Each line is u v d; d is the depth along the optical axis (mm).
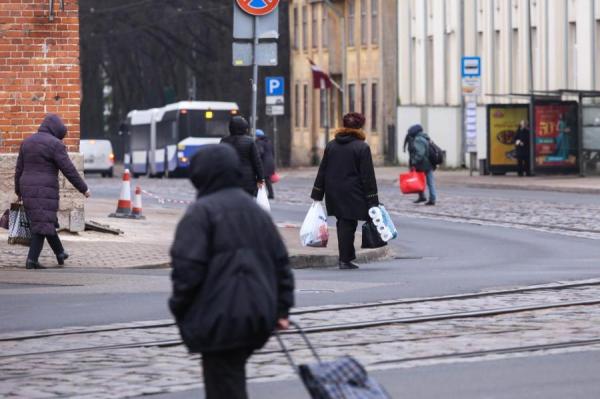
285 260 15672
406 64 147250
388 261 44688
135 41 179750
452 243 51969
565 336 26453
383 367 23094
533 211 68812
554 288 34312
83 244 45938
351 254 40969
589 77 109938
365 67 153875
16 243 45031
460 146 134000
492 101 128250
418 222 64312
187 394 21141
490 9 127625
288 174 139625
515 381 21625
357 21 155500
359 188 40438
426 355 24438
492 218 65375
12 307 31250
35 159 39438
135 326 28219
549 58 116812
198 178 15672
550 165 104188
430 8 141375
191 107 146500
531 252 47156
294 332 27312
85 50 179000
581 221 61562
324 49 163750
